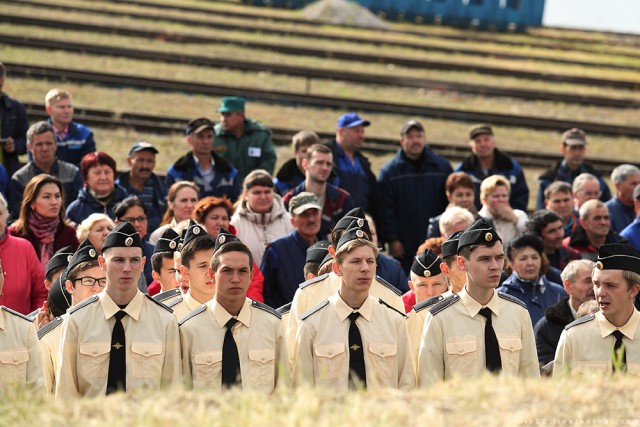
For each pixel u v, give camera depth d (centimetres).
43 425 1289
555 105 6081
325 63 6538
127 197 2688
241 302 1675
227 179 3064
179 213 2559
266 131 3406
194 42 6556
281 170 3047
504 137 5234
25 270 2205
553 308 2055
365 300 1711
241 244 1675
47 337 1730
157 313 1661
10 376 1608
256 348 1662
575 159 3344
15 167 3206
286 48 6650
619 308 1703
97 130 4434
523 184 3259
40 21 6272
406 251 3169
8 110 3209
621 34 9850
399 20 9475
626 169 2994
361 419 1243
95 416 1319
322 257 2108
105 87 5106
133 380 1612
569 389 1366
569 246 2703
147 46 6300
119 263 1625
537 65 7438
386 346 1688
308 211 2405
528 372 1716
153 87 5194
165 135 4506
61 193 2406
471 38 8488
